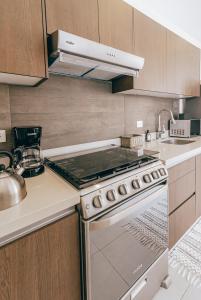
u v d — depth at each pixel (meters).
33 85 1.24
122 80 1.65
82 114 1.58
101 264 0.89
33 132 1.17
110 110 1.79
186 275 1.40
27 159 1.13
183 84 2.11
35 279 0.71
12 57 0.89
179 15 2.09
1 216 0.64
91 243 0.84
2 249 0.62
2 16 0.85
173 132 2.51
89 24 1.22
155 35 1.69
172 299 1.23
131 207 0.98
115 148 1.66
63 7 1.09
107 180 0.93
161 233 1.26
